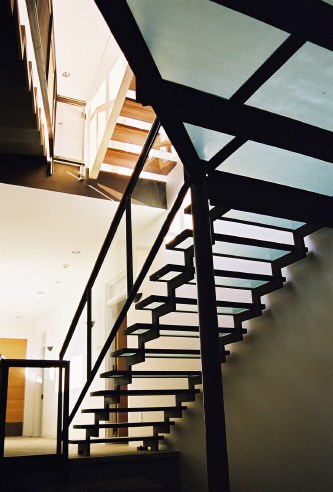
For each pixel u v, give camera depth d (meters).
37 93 4.05
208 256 2.41
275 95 2.07
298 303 3.50
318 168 2.65
